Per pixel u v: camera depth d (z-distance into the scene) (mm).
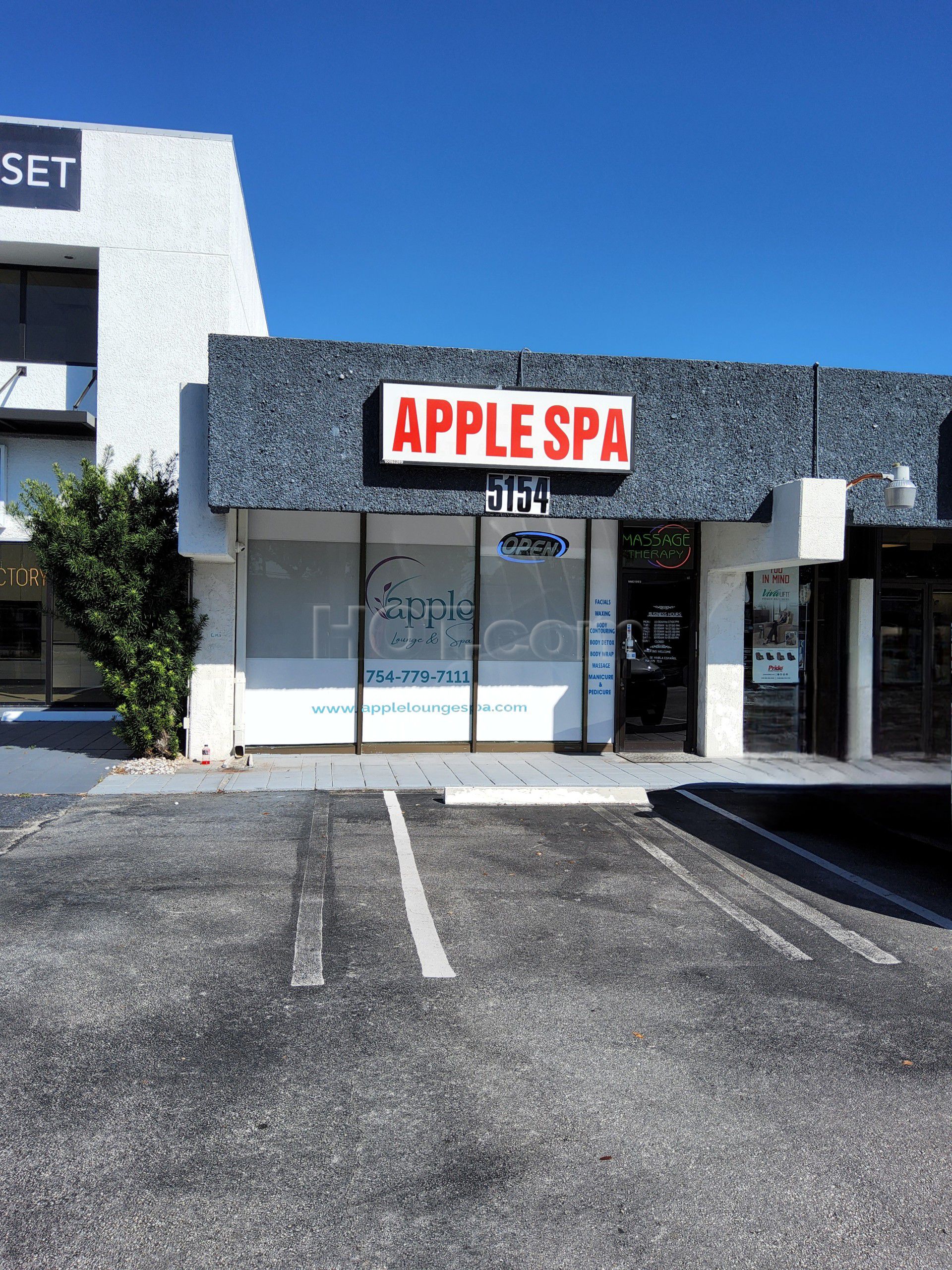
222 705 10258
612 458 8906
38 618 13891
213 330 12570
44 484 10219
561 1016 4156
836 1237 2717
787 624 11422
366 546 10844
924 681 11742
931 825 6973
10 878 5984
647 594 11492
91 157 12445
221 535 9305
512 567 11195
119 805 8242
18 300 13297
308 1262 2570
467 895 5859
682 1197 2893
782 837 7543
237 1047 3787
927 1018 4215
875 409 9422
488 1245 2656
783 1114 3383
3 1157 3010
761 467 9289
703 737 11234
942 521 9523
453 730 11156
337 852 6812
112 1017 4027
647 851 7055
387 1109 3359
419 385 8578
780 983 4586
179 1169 2973
